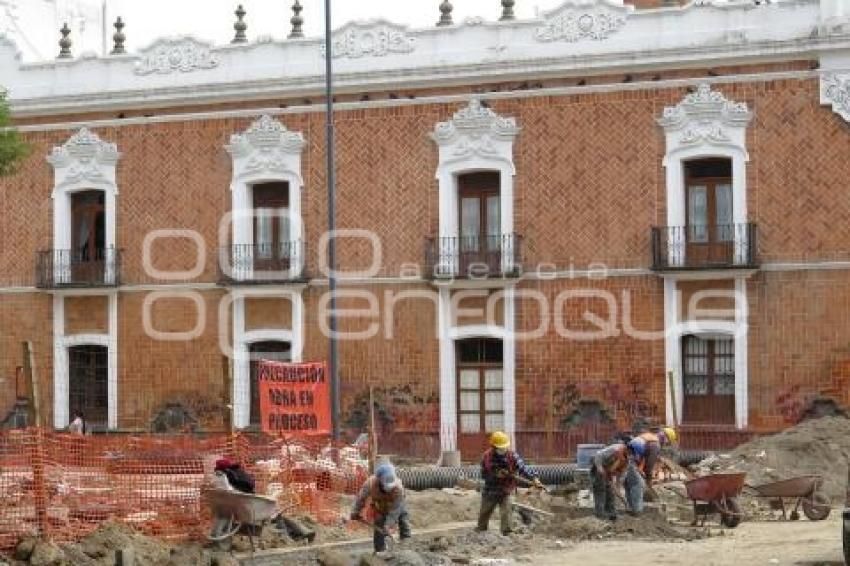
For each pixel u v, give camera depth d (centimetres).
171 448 3234
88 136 5328
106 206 5306
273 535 2789
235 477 2714
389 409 4959
